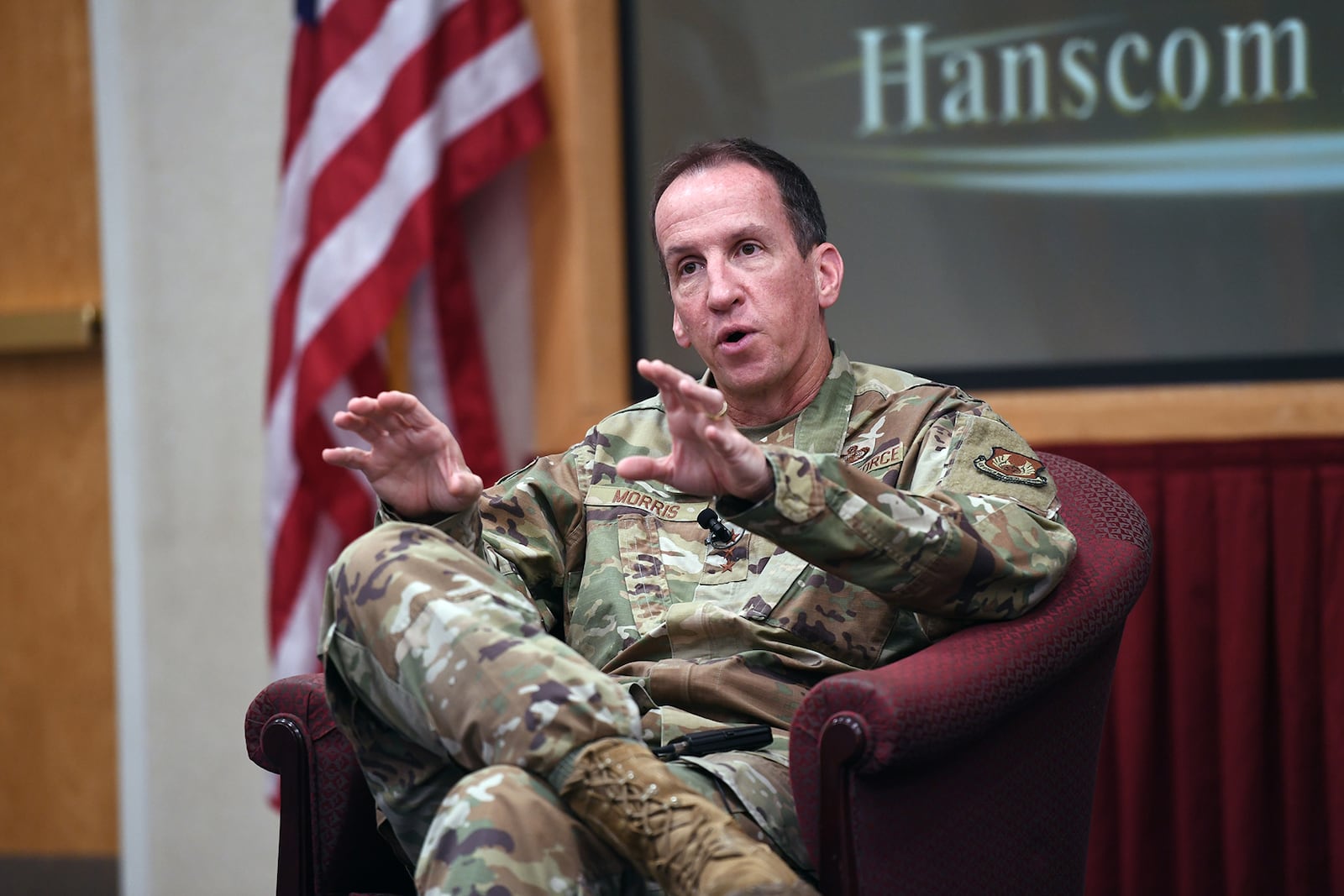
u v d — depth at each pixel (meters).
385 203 9.72
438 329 9.94
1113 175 9.24
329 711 5.18
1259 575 8.13
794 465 4.38
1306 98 8.94
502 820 3.91
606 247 9.89
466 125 9.81
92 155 11.99
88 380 11.99
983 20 9.47
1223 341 9.05
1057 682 4.86
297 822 5.18
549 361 9.99
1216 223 9.06
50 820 11.96
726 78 9.87
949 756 4.47
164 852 10.80
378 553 4.50
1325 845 7.94
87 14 11.98
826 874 4.18
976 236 9.45
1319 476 8.09
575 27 9.91
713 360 5.51
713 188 5.49
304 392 9.72
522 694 4.08
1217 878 8.09
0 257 12.11
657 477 4.29
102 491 11.98
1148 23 9.19
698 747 4.58
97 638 11.95
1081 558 5.12
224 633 10.73
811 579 5.14
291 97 10.12
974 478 5.05
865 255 9.62
